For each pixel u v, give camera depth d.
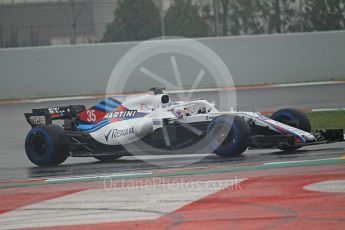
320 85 81.31
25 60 85.88
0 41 91.25
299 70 87.56
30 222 24.56
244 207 24.45
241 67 87.12
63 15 91.75
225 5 93.31
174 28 92.44
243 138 35.81
